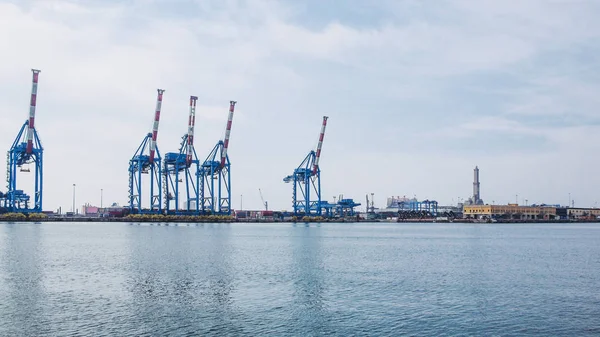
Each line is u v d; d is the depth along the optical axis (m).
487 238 138.62
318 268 65.25
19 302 42.38
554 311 40.56
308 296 45.72
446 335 34.03
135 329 34.69
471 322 37.09
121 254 81.56
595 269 65.81
